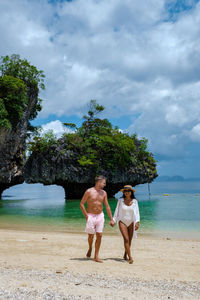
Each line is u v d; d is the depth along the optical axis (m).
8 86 33.53
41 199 46.72
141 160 51.91
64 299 3.54
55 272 5.28
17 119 35.75
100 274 5.31
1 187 44.19
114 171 46.47
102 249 8.69
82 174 44.25
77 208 28.41
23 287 3.97
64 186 47.16
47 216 20.97
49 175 43.25
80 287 4.23
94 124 49.38
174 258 7.58
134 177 49.66
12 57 38.41
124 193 6.93
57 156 42.72
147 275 5.48
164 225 15.87
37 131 44.38
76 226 15.66
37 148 43.88
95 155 45.44
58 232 13.30
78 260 6.69
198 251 8.71
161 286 4.68
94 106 49.41
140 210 25.20
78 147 44.69
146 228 14.77
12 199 46.62
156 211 24.11
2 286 3.99
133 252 8.34
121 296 3.88
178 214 21.53
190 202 34.62
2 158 37.06
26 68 38.88
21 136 38.12
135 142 52.38
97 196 6.62
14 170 40.59
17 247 8.70
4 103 33.84
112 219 6.84
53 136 44.03
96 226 6.60
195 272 5.94
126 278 5.11
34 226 15.56
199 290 4.49
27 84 38.47
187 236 12.30
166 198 43.84
